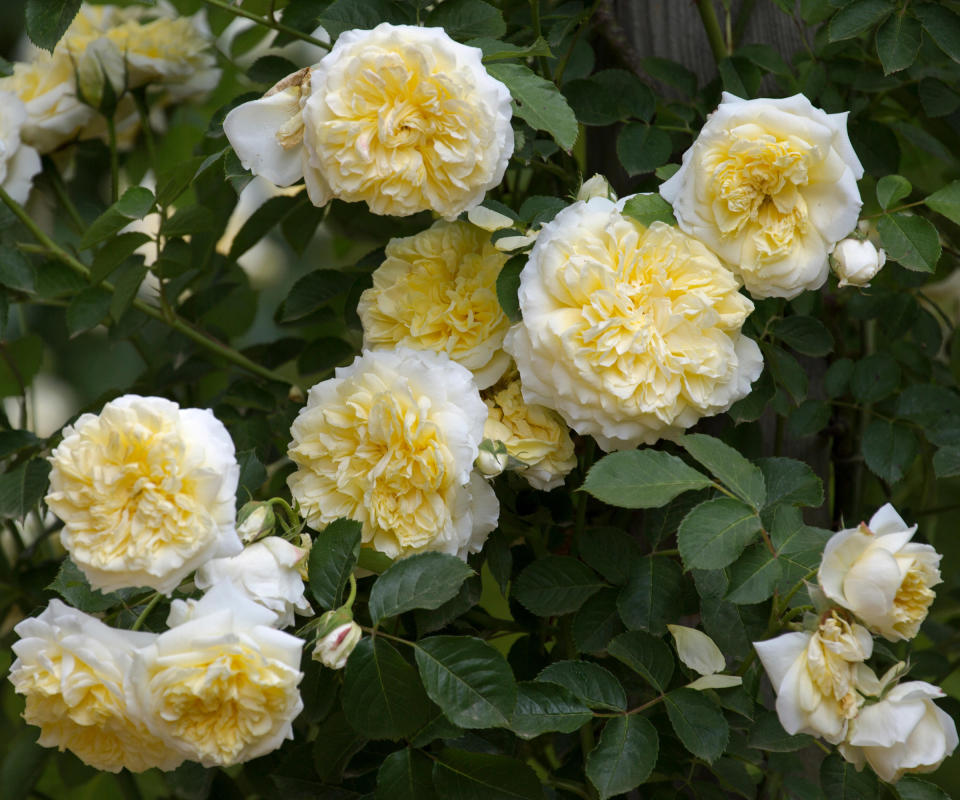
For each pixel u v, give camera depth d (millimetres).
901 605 1062
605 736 1107
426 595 1092
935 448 1297
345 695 1092
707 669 1119
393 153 1103
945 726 1073
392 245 1172
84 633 1063
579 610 1162
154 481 1055
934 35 1181
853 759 1082
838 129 1108
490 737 1173
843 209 1111
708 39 1248
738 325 1117
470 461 1104
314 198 1128
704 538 1095
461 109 1100
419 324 1156
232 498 1066
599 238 1120
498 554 1169
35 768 1293
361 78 1102
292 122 1125
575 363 1102
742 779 1176
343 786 1174
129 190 1170
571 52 1239
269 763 1246
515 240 1141
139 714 1048
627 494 1100
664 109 1242
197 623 1047
